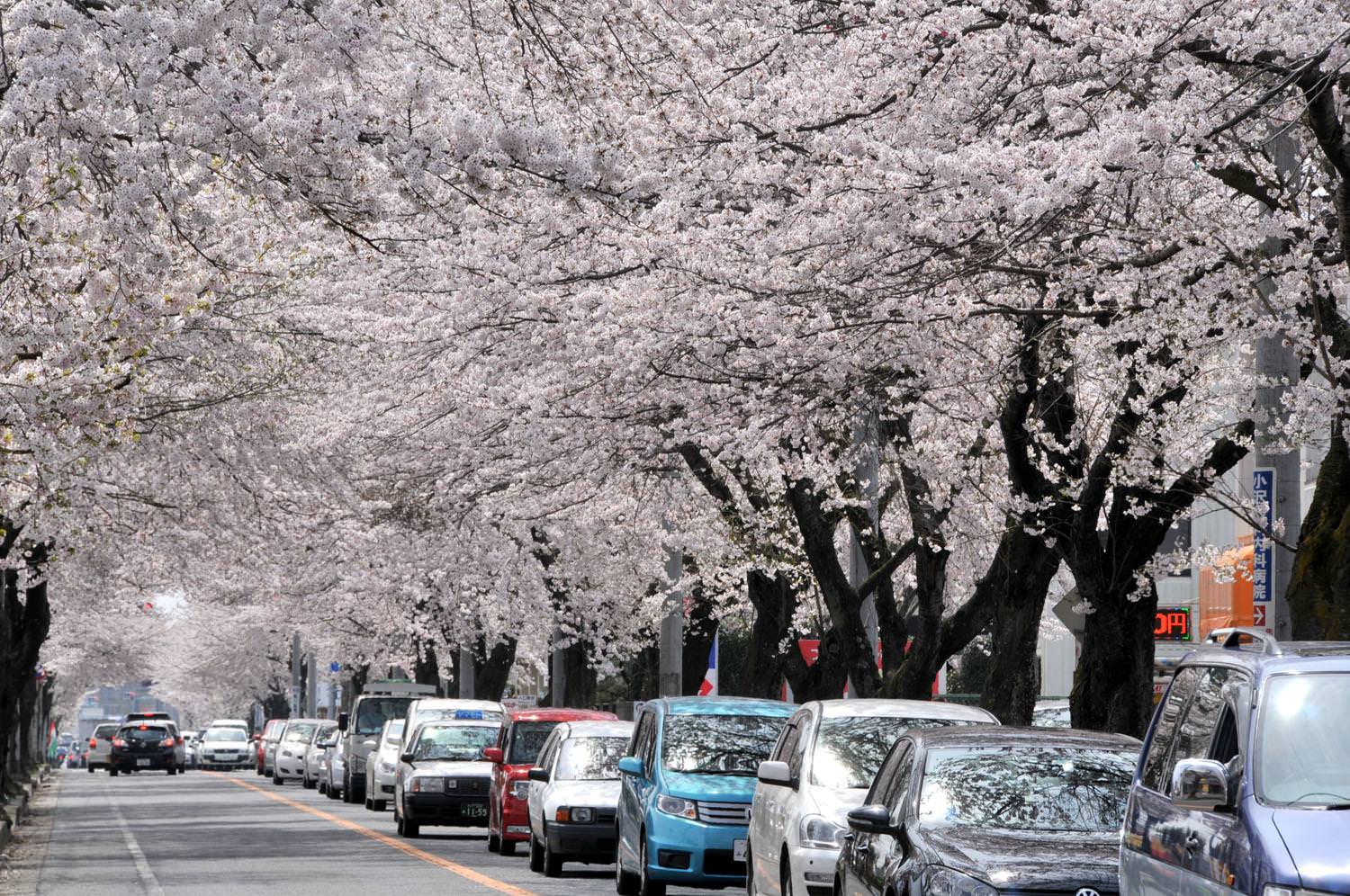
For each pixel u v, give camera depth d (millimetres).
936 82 20656
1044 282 22094
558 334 27500
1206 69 18453
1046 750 14570
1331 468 18344
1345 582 17719
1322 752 9914
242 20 15953
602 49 18703
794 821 17797
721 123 21141
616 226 22281
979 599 30062
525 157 16406
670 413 29000
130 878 27844
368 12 16547
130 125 16516
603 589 54156
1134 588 25719
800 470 30375
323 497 43469
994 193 18312
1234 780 10016
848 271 21469
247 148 16250
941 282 20656
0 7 17281
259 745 98125
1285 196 19812
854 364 22984
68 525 37938
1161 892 10844
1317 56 16203
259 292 35250
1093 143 18250
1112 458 24062
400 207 22984
